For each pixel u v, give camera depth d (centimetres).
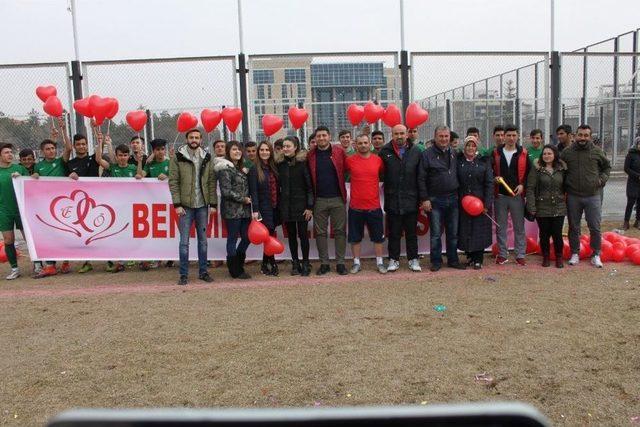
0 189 719
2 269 803
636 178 966
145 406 341
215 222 765
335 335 457
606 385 354
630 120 1596
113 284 676
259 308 545
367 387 358
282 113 971
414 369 384
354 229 698
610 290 577
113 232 752
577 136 686
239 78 892
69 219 746
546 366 384
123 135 919
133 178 750
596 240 697
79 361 416
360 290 607
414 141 717
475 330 461
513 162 697
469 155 690
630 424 305
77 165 760
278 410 78
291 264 782
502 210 714
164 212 756
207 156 679
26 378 387
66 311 552
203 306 559
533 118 1290
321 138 675
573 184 690
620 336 438
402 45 927
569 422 309
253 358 412
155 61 883
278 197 696
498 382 361
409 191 684
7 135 900
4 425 321
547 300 545
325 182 683
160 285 662
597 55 953
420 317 500
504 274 667
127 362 412
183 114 686
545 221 692
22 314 544
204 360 412
